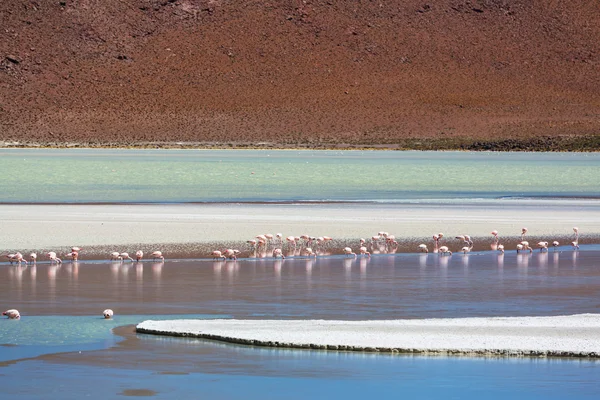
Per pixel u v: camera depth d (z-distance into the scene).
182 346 34.31
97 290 47.12
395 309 42.28
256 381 30.16
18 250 61.50
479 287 48.88
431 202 100.00
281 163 169.62
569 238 72.50
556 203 100.81
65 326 37.97
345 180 133.50
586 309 42.59
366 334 35.22
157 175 138.75
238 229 73.88
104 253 60.97
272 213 86.25
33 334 36.41
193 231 72.19
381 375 30.73
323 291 47.25
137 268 55.03
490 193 113.81
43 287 47.88
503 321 38.06
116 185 120.81
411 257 61.38
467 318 38.81
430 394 28.92
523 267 56.97
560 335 35.41
